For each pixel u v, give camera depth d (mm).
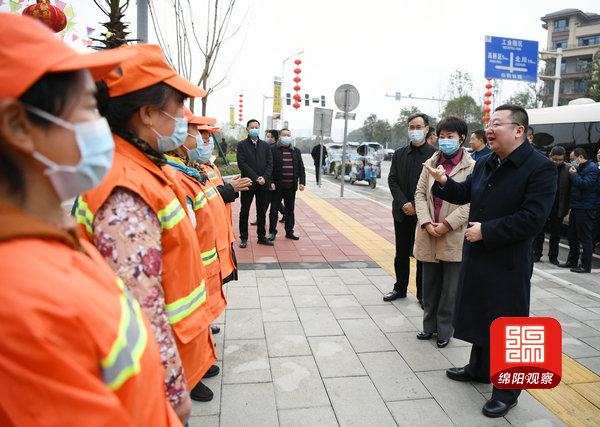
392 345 3391
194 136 2572
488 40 16500
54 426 626
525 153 2498
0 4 3422
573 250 6023
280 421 2443
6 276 628
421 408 2613
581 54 45094
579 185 5789
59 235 742
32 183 752
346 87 11219
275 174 6562
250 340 3396
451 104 32688
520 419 2539
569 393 2818
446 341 3383
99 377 724
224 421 2426
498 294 2598
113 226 1223
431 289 3457
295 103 19844
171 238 1435
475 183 2762
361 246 6504
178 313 1512
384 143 57312
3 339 605
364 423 2455
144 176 1367
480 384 2889
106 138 842
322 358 3154
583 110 8062
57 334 642
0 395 612
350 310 4047
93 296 730
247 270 5180
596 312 4242
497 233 2463
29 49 678
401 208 4059
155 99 1405
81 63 727
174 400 1292
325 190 13586
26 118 711
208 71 6938
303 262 5578
